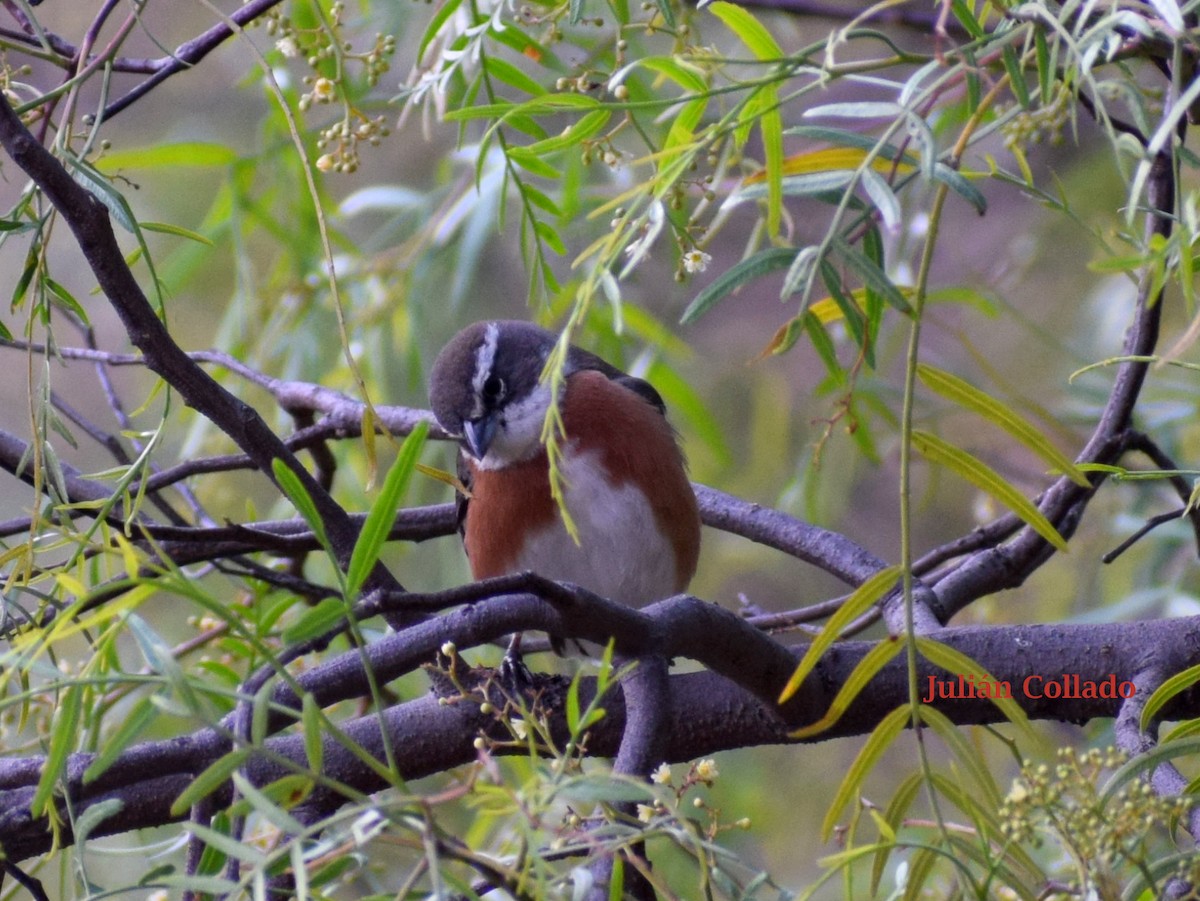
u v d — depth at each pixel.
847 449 11.22
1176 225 3.60
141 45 13.09
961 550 7.81
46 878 8.82
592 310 9.91
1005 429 3.97
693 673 6.32
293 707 4.82
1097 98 3.61
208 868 4.75
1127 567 10.07
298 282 9.96
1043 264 11.62
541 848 4.22
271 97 9.20
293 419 8.73
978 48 3.88
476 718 6.00
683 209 6.11
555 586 4.70
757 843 11.01
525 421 8.56
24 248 12.88
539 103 4.41
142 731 3.66
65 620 3.48
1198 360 9.56
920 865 4.08
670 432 8.92
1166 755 3.80
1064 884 3.93
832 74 3.83
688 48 4.99
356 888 6.31
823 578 13.91
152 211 12.20
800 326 3.59
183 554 6.44
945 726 3.77
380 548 3.59
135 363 7.57
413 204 10.19
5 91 5.38
